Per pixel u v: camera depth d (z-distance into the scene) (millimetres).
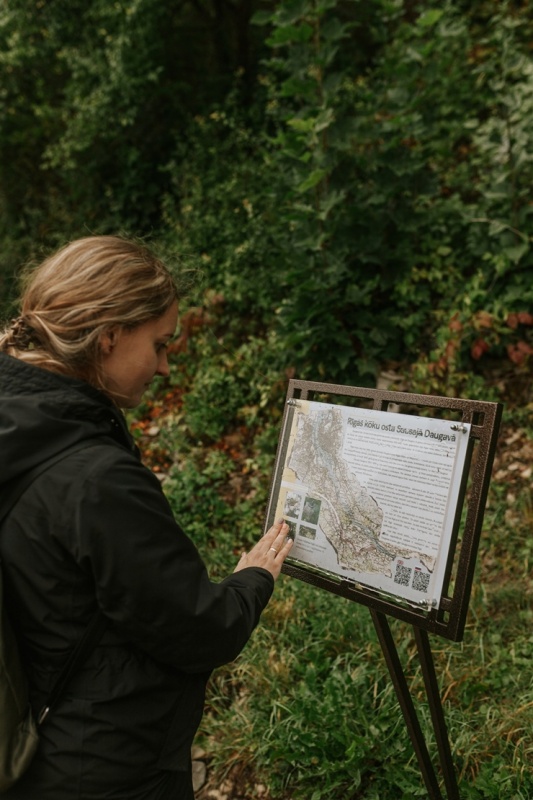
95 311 1117
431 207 4320
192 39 7039
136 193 6074
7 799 1168
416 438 1480
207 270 5078
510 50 4055
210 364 4512
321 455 1642
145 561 1064
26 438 1073
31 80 6465
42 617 1111
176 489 3631
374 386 3975
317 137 3826
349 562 1548
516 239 3766
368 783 2127
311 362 4059
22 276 1345
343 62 6070
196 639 1124
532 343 3736
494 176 3861
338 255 3977
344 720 2205
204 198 5641
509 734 2117
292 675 2539
